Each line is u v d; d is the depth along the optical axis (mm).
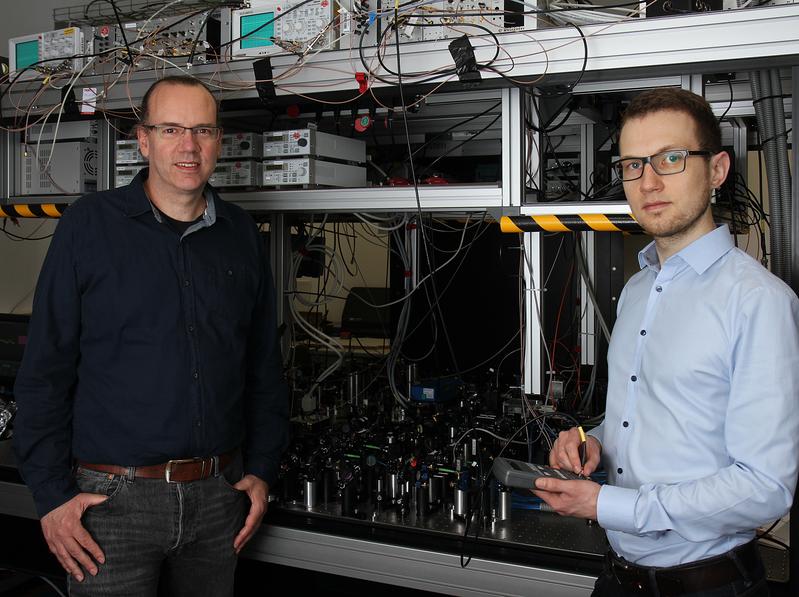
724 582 1191
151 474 1636
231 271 1764
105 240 1639
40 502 1623
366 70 1959
